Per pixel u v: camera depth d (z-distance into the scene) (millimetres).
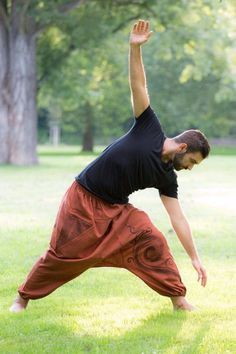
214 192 21156
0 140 37750
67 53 41969
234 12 37938
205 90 64438
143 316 6906
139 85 6723
